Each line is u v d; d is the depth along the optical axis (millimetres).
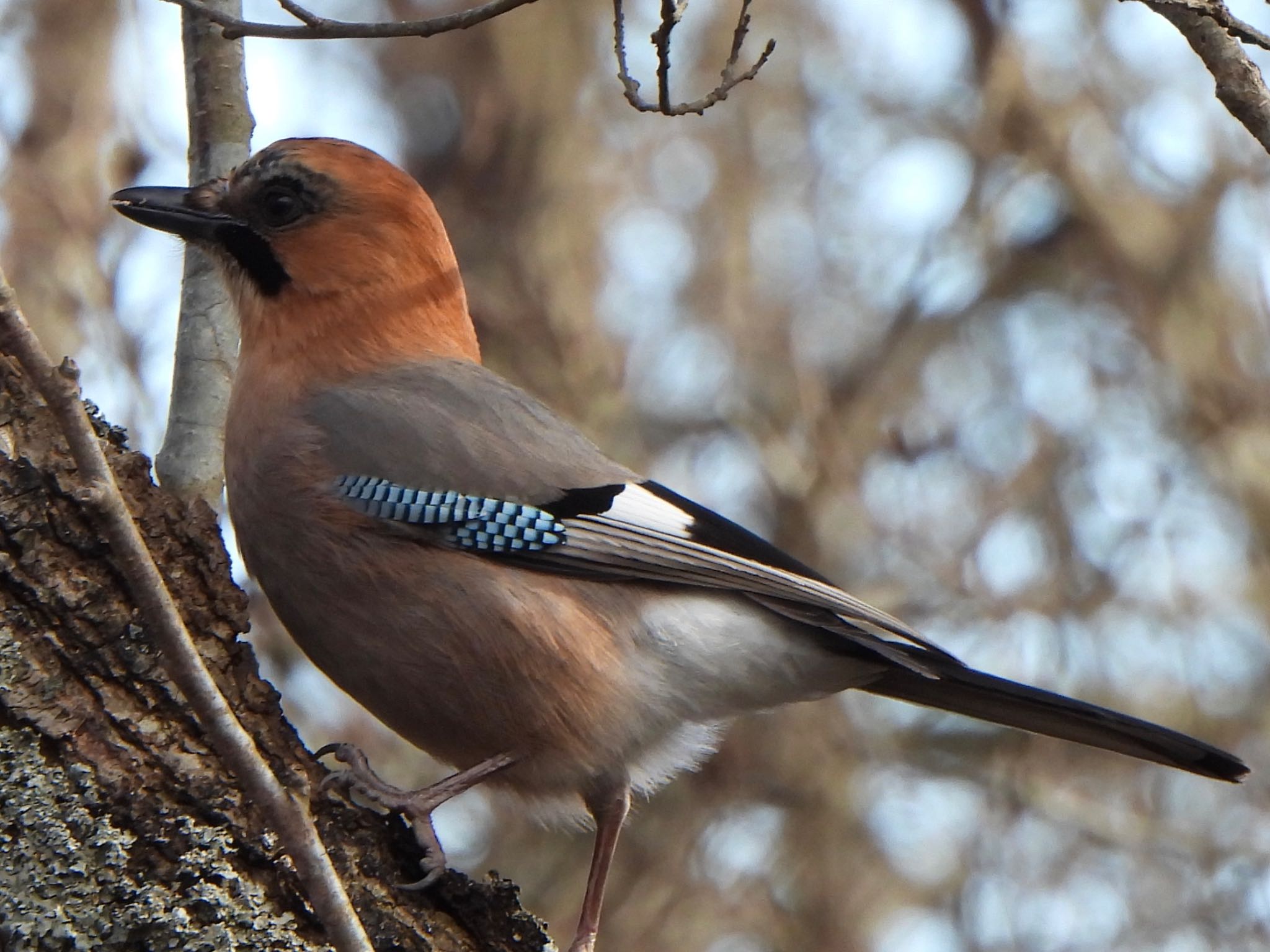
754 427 13820
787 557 7598
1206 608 13070
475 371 7848
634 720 7273
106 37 11023
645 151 14344
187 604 5602
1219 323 13453
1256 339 13461
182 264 8047
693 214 14219
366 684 7238
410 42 15133
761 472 13945
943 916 13117
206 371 7355
